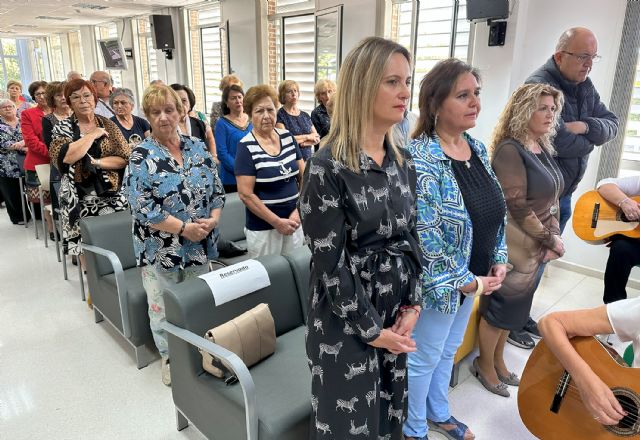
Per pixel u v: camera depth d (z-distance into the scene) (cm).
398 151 127
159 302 216
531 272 206
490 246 171
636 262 272
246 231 253
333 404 124
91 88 267
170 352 185
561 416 166
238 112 339
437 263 153
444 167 152
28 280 354
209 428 172
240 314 184
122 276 232
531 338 265
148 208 195
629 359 162
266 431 144
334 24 501
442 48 445
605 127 263
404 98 111
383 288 120
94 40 1191
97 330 281
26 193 446
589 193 286
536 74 263
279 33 629
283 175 241
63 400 217
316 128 397
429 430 197
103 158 272
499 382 224
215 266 278
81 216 280
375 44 108
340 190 109
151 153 195
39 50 1619
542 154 205
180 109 203
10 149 463
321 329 121
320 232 110
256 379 167
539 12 358
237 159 238
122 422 204
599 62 338
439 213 150
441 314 159
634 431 149
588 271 367
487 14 353
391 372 133
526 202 197
